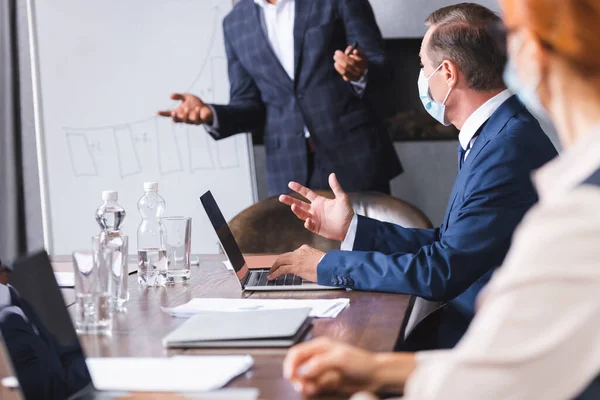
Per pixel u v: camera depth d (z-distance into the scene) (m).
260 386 1.04
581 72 0.73
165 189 3.80
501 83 1.92
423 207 3.77
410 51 3.70
